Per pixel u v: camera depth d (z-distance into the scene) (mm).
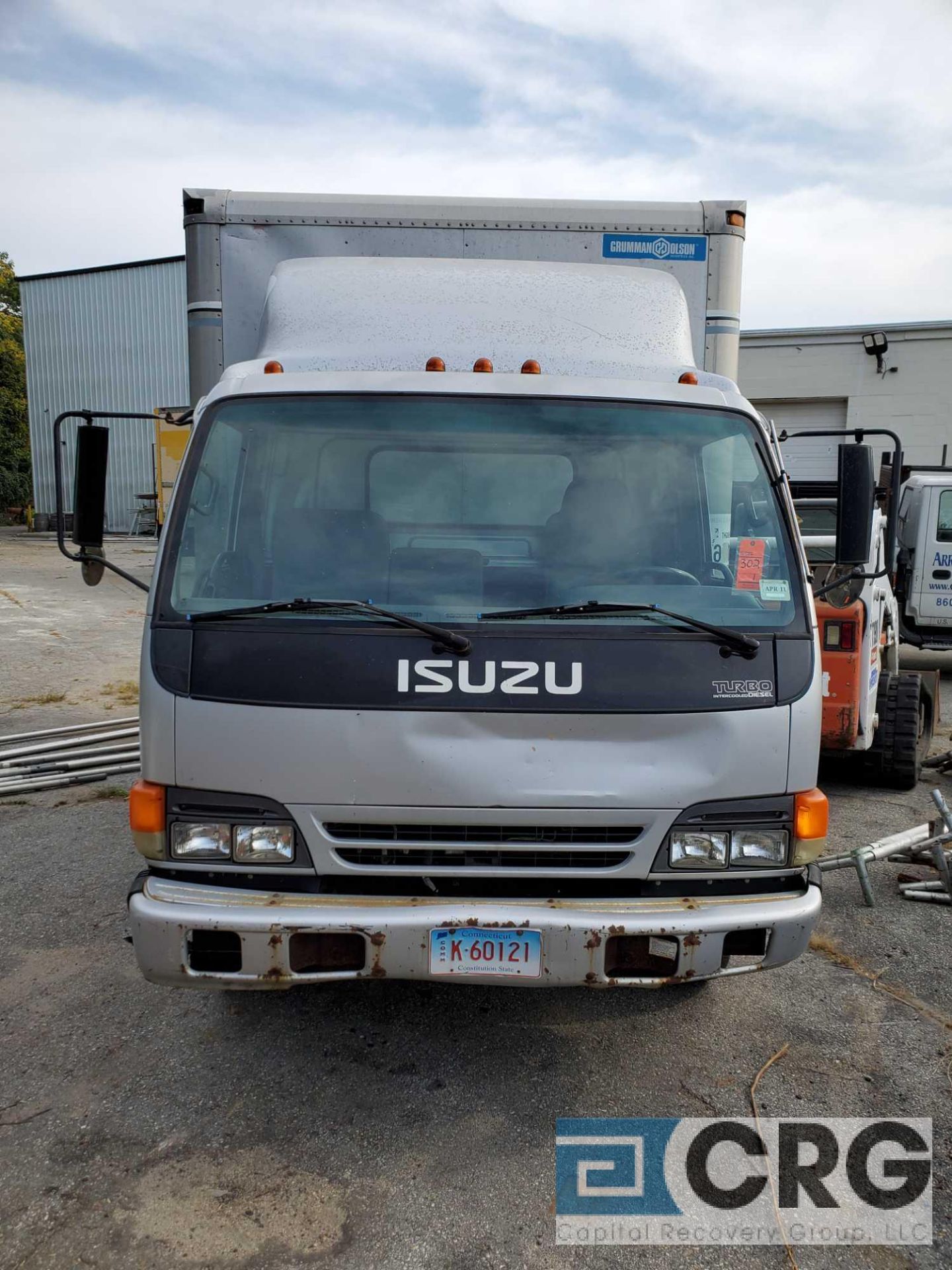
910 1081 3406
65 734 8102
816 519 8055
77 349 34281
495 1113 3195
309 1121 3141
